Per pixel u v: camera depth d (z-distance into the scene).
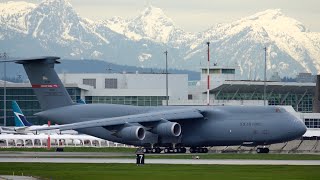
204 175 191.25
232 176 188.50
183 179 183.12
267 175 190.12
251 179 182.12
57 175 192.25
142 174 194.25
